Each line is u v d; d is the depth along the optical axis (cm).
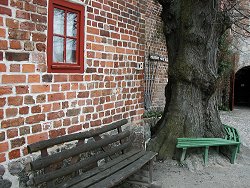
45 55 348
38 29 336
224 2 694
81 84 409
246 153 696
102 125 457
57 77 367
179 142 593
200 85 636
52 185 332
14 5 306
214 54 658
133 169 404
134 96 544
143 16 558
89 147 397
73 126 398
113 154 461
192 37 621
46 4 346
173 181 514
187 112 641
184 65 631
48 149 361
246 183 520
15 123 314
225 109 1573
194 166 582
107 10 455
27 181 330
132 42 527
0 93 297
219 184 511
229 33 1421
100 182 356
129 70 523
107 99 467
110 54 468
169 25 670
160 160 609
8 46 302
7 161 307
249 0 1198
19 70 316
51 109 361
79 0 397
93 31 428
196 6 616
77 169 369
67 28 391
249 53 1536
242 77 1956
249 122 1220
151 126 745
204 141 602
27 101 327
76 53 404
